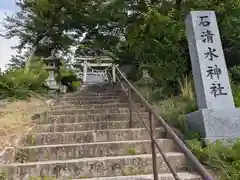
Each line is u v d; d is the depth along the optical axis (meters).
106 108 5.21
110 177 2.79
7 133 3.83
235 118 3.57
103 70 13.83
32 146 3.40
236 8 5.99
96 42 10.48
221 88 3.76
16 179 2.81
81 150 3.31
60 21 10.73
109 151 3.36
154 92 5.85
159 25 6.25
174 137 1.73
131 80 8.32
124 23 8.14
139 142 3.47
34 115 4.79
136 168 3.01
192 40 4.14
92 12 9.66
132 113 4.71
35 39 11.33
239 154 2.91
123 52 9.05
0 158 3.02
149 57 6.86
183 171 3.04
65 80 9.70
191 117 3.88
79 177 2.88
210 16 4.20
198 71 3.91
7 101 5.53
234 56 6.68
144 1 7.47
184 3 6.29
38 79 7.23
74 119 4.57
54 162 2.94
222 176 2.75
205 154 3.03
